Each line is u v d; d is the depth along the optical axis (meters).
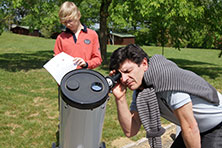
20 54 14.46
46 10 8.60
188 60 16.42
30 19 8.95
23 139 3.26
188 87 1.36
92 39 2.69
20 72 8.31
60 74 1.94
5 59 11.68
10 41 22.23
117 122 4.01
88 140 1.29
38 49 18.61
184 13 7.79
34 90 5.95
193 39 10.28
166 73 1.38
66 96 1.15
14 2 7.76
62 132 1.31
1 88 5.81
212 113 1.53
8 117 4.02
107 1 10.52
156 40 11.20
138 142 3.31
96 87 1.22
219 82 7.93
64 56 2.05
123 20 7.80
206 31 9.99
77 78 1.24
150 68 1.41
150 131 1.48
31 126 3.70
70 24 2.50
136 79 1.37
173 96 1.35
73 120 1.20
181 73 1.41
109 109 4.58
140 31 11.34
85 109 1.15
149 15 7.75
